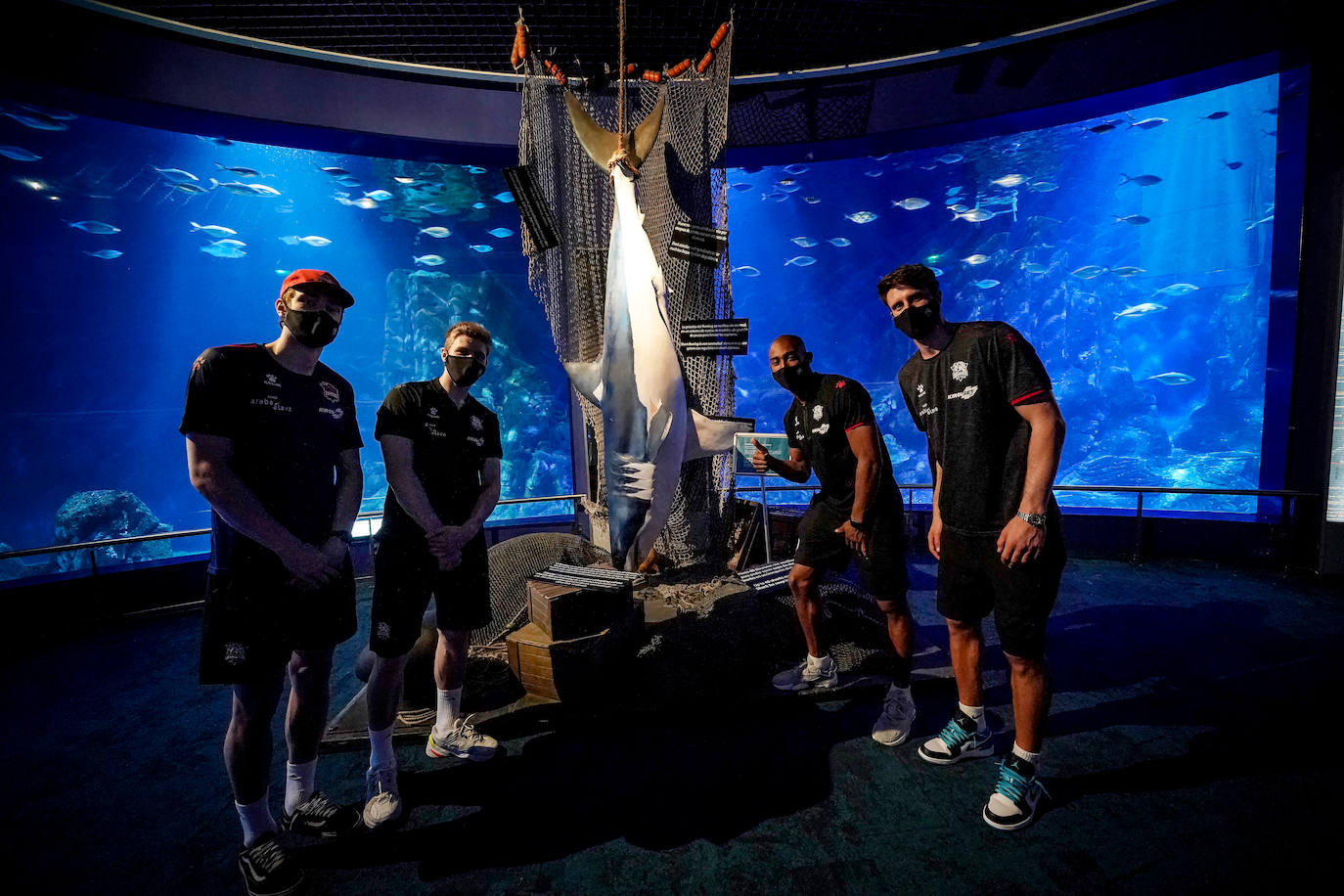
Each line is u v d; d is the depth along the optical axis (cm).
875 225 3319
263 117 493
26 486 2575
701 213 404
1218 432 2559
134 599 506
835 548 304
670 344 276
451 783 263
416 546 246
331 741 291
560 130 397
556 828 232
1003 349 218
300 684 221
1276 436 534
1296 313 511
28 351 2769
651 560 455
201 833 237
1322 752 262
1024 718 222
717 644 348
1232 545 545
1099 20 488
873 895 193
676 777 262
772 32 498
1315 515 505
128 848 228
